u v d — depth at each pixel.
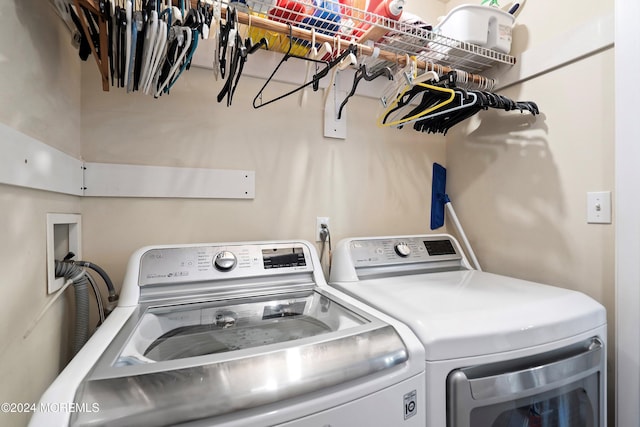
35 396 0.75
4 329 0.61
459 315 0.81
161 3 0.77
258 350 0.60
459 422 0.72
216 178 1.32
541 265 1.31
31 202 0.74
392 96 1.35
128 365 0.55
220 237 1.34
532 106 1.29
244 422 0.52
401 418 0.67
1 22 0.61
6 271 0.62
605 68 1.11
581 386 0.89
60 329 0.94
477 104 1.24
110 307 1.08
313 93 1.51
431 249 1.48
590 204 1.15
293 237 1.47
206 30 0.78
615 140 1.05
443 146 1.83
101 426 0.44
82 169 1.10
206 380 0.52
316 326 0.86
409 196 1.75
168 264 1.01
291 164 1.47
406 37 1.22
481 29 1.30
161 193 1.23
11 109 0.65
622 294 1.03
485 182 1.58
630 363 1.01
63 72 0.95
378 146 1.67
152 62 0.81
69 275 0.93
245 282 1.09
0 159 0.59
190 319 0.93
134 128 1.20
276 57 1.40
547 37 1.29
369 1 1.16
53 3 0.76
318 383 0.58
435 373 0.72
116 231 1.18
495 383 0.74
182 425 0.49
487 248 1.57
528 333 0.80
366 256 1.33
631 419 1.01
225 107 1.34
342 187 1.58
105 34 0.80
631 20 1.01
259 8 0.99
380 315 0.83
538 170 1.33
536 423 0.83
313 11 1.11
